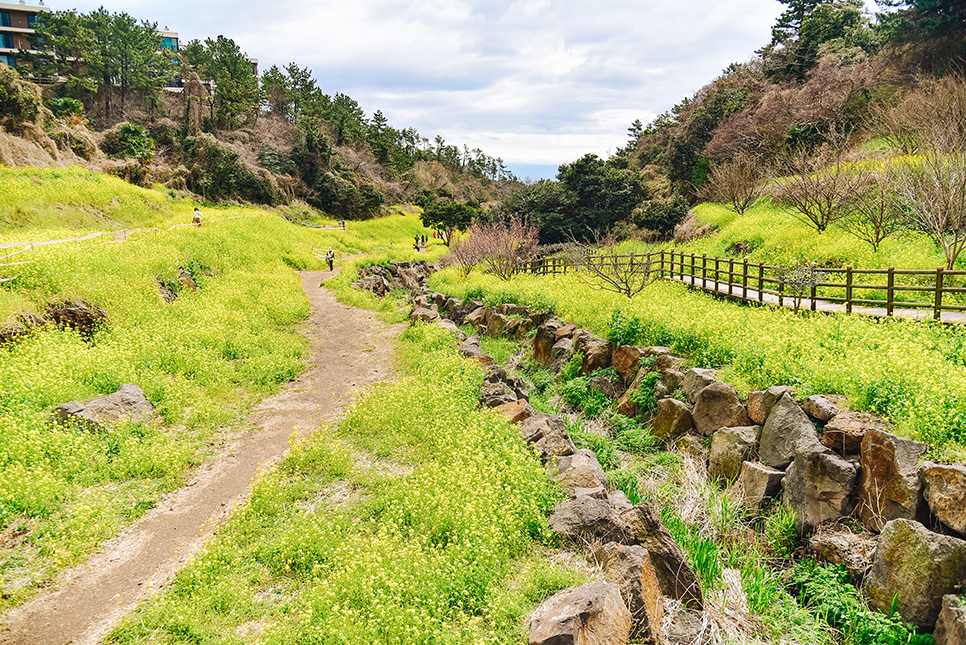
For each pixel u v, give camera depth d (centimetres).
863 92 3191
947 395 696
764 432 874
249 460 917
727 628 616
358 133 9131
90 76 6562
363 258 3488
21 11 6681
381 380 1330
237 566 623
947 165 1552
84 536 667
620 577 577
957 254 1401
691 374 1061
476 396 1122
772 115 3753
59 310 1334
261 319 1780
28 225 2636
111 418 948
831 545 702
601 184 4519
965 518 592
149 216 3534
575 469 795
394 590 548
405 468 863
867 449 706
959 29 3014
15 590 568
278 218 4762
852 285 1178
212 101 7406
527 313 1722
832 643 626
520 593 573
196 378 1227
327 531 677
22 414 869
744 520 825
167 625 523
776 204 2823
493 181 14350
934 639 566
